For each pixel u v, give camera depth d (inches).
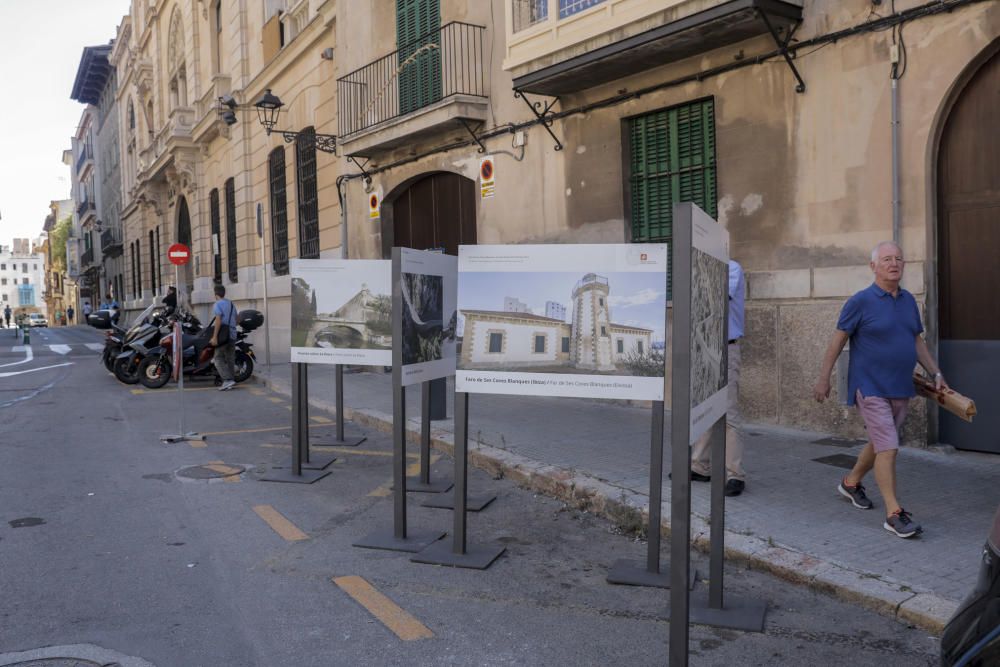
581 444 295.3
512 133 442.9
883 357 192.5
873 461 208.1
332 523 222.4
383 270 265.4
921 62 270.1
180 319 568.1
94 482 268.4
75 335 1766.7
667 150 367.9
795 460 262.4
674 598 121.1
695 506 216.4
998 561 86.3
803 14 303.4
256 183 851.4
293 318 272.4
